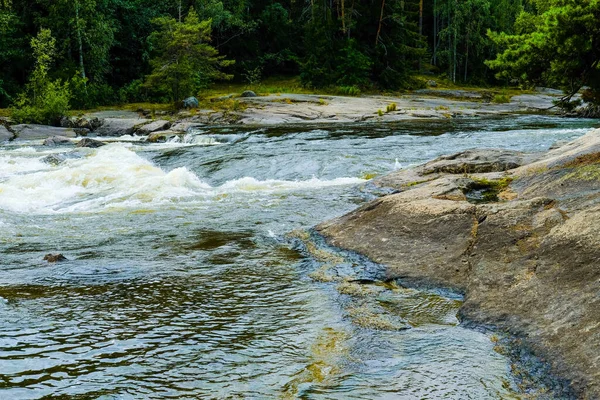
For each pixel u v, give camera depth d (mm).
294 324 4336
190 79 33344
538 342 3637
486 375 3469
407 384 3389
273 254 6270
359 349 3873
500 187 7121
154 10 44875
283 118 25156
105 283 5371
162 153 15547
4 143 20891
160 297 4969
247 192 10297
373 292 4914
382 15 44219
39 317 4504
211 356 3805
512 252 4754
